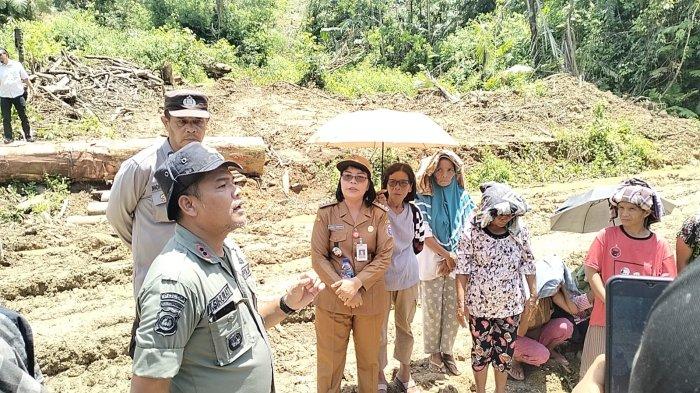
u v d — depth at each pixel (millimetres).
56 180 8000
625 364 1282
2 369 1633
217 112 13008
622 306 1348
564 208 4504
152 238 2859
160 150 2961
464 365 4484
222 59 21547
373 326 3471
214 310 1917
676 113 18844
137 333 1845
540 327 4355
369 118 4004
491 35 22047
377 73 21281
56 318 4973
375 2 28328
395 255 3779
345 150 10719
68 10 25109
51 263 5961
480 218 3510
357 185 3332
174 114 2900
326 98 15570
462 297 3664
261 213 8367
